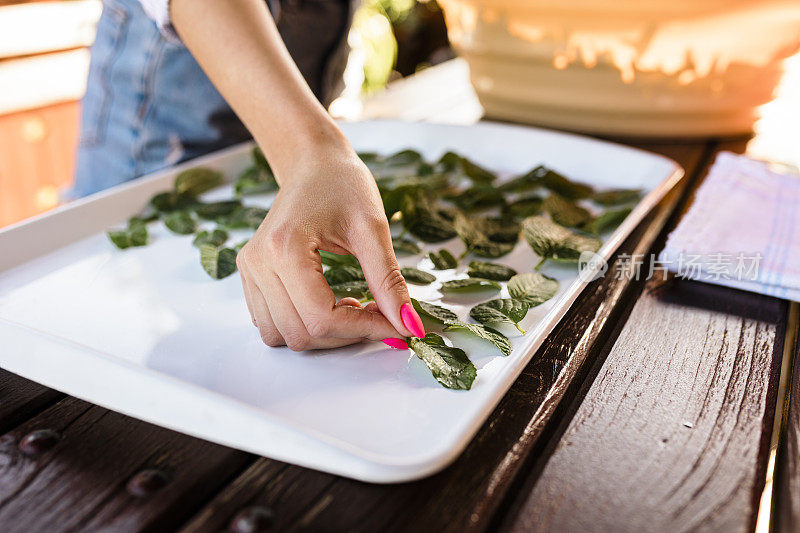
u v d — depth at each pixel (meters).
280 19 0.93
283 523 0.34
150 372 0.39
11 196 1.57
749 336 0.49
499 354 0.46
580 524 0.35
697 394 0.43
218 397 0.38
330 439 0.36
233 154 0.76
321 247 0.45
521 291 0.52
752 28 0.79
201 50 0.54
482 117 1.03
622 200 0.69
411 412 0.41
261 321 0.46
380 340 0.47
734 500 0.36
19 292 0.53
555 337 0.48
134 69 0.88
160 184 0.69
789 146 0.89
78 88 1.62
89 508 0.35
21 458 0.38
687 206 0.70
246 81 0.52
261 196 0.71
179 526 0.36
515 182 0.72
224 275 0.55
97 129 0.94
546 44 0.86
